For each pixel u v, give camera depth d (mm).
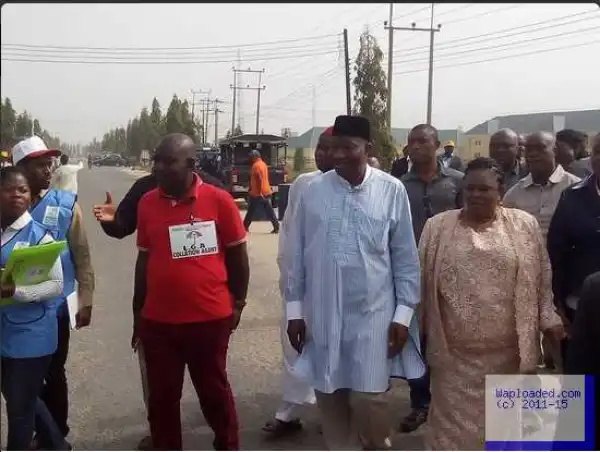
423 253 3514
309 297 3500
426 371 3605
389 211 3414
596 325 2326
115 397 5203
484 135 57812
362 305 3398
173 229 3533
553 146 4824
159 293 3564
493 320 3311
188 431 4613
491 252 3283
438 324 3430
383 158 29031
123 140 121250
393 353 3443
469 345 3375
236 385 5520
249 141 22344
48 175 3885
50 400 4160
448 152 11086
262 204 15336
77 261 4008
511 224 3363
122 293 8945
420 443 4395
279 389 5434
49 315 3541
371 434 3496
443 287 3387
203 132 75125
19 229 3508
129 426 4672
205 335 3594
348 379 3475
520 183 5023
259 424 4754
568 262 3973
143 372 4293
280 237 4371
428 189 4664
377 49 29594
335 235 3408
